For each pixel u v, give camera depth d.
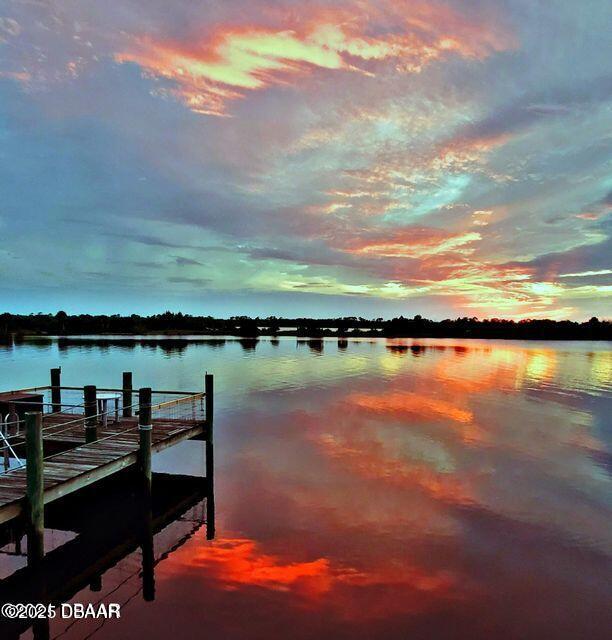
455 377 38.25
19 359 53.44
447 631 7.36
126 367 45.03
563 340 118.75
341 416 23.30
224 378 37.25
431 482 14.03
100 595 8.43
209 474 14.71
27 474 8.71
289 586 8.62
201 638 7.20
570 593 8.41
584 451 17.27
